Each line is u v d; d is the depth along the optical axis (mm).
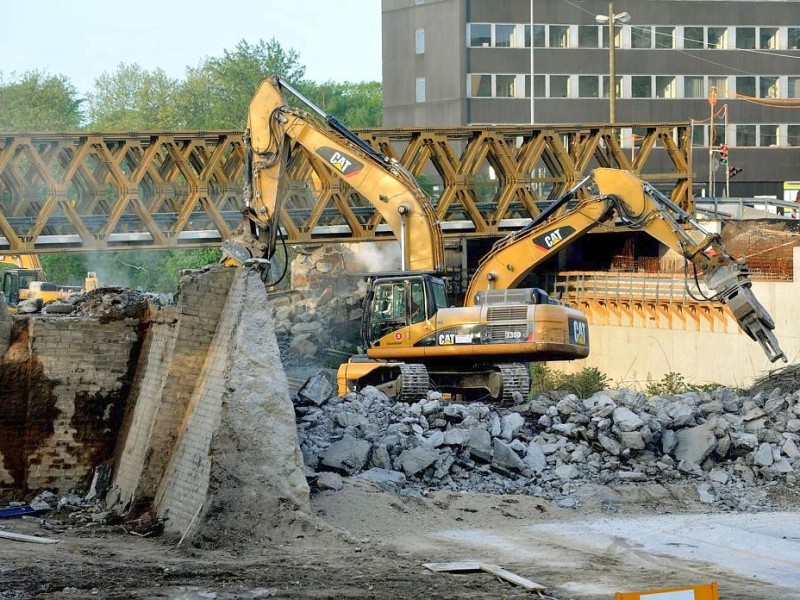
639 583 20359
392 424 29531
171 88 137125
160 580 19500
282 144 40062
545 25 99500
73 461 27297
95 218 57531
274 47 139750
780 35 102562
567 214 44250
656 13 100875
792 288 53719
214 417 23938
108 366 27844
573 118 100312
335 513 25094
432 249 38219
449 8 98625
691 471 29703
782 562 22531
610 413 30234
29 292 67375
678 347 61312
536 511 26672
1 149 54531
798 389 35844
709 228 69188
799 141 103125
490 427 29891
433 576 20469
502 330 35219
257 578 19828
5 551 21531
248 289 24922
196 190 58000
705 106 101875
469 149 63656
